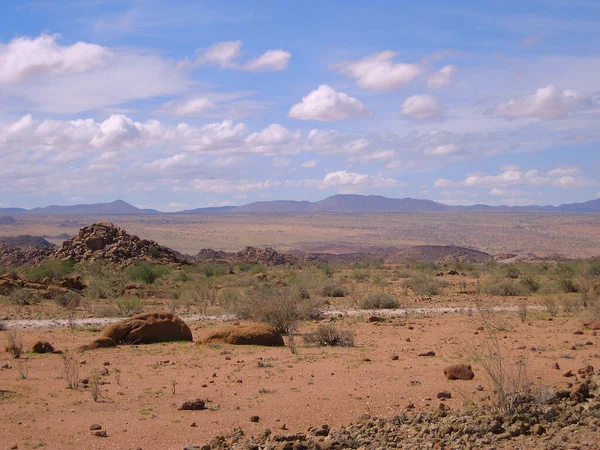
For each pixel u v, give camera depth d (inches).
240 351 671.8
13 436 369.4
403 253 4790.8
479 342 710.5
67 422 397.4
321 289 1616.6
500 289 1550.2
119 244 2568.9
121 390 486.0
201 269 2466.8
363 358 607.2
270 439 356.8
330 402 436.5
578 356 595.8
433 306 1282.0
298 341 767.7
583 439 341.1
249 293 1196.5
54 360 631.8
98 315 1194.6
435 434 360.2
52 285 1692.9
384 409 417.7
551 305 1090.7
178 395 465.7
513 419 377.1
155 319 762.2
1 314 1209.4
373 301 1274.6
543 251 7170.3
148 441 360.8
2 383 512.1
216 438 356.8
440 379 499.8
